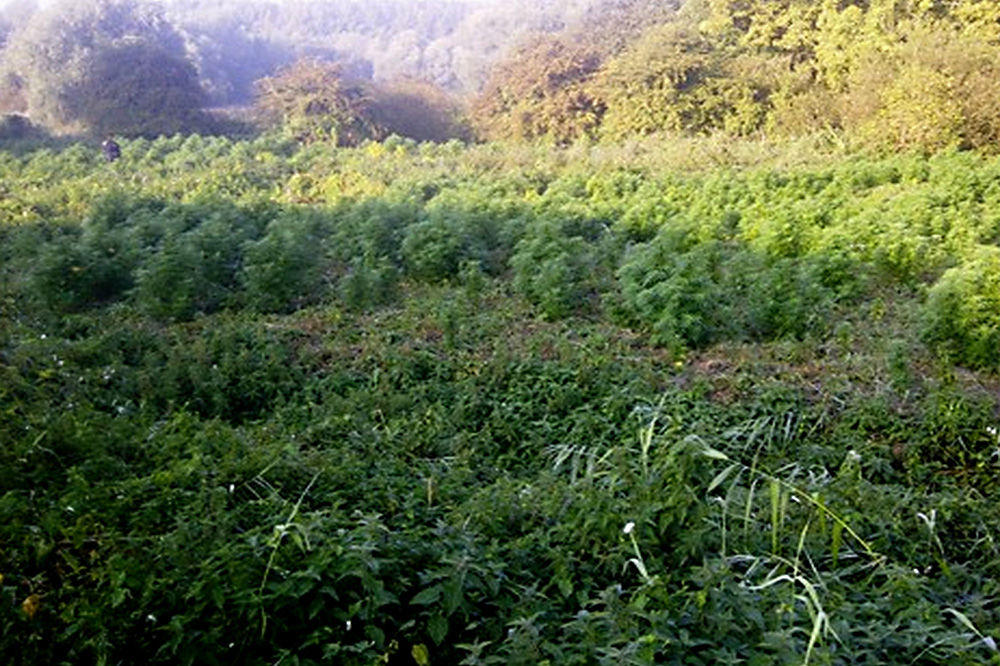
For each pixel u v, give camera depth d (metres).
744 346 8.16
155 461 5.16
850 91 22.02
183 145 24.28
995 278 8.12
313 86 29.95
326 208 15.48
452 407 6.93
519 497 4.61
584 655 3.11
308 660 3.35
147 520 4.14
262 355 7.95
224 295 10.41
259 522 4.24
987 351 7.54
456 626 3.60
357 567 3.58
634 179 17.45
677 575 3.95
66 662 3.35
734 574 3.84
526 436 6.52
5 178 20.06
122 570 3.59
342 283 10.45
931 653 3.28
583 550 4.10
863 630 3.38
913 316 8.62
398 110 31.12
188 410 6.93
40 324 9.01
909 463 5.97
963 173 14.89
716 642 3.29
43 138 28.48
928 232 11.66
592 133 27.81
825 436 6.38
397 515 4.54
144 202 15.55
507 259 11.98
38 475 4.82
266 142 24.69
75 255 10.74
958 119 18.08
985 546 4.65
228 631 3.44
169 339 8.61
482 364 7.74
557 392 7.10
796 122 23.38
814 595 3.41
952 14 22.59
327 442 6.00
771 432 6.07
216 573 3.52
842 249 10.04
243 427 6.41
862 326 8.63
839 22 24.55
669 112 25.70
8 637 3.41
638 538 4.11
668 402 6.79
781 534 4.41
